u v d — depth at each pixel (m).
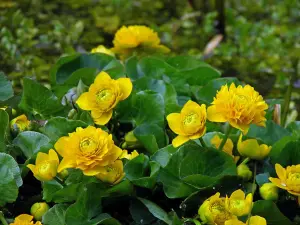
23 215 0.63
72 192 0.64
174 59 0.83
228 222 0.61
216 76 0.81
